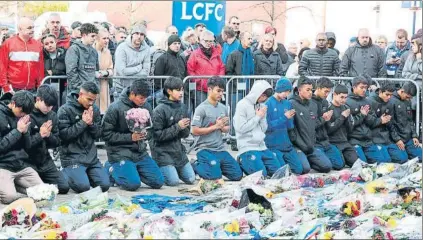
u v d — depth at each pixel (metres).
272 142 9.91
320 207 6.68
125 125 8.76
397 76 12.95
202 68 11.55
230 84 11.63
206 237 5.38
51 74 10.45
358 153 10.73
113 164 8.82
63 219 6.17
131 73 10.81
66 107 8.42
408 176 8.12
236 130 9.72
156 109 9.11
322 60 12.19
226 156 9.54
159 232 5.46
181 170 9.25
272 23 21.17
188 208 7.14
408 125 11.23
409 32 20.66
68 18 19.88
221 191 7.90
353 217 6.29
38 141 7.96
